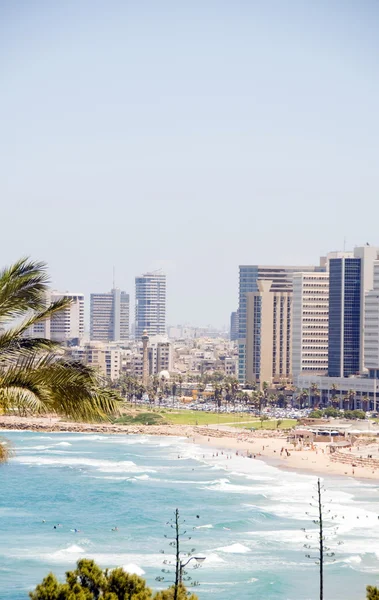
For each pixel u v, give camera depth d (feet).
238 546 492.95
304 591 410.31
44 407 125.39
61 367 127.24
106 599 189.78
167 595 209.77
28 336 134.00
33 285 130.52
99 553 486.79
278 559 469.16
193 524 568.00
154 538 525.75
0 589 409.08
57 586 189.88
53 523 575.79
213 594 403.54
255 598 398.42
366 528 543.80
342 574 437.58
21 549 495.41
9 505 648.38
